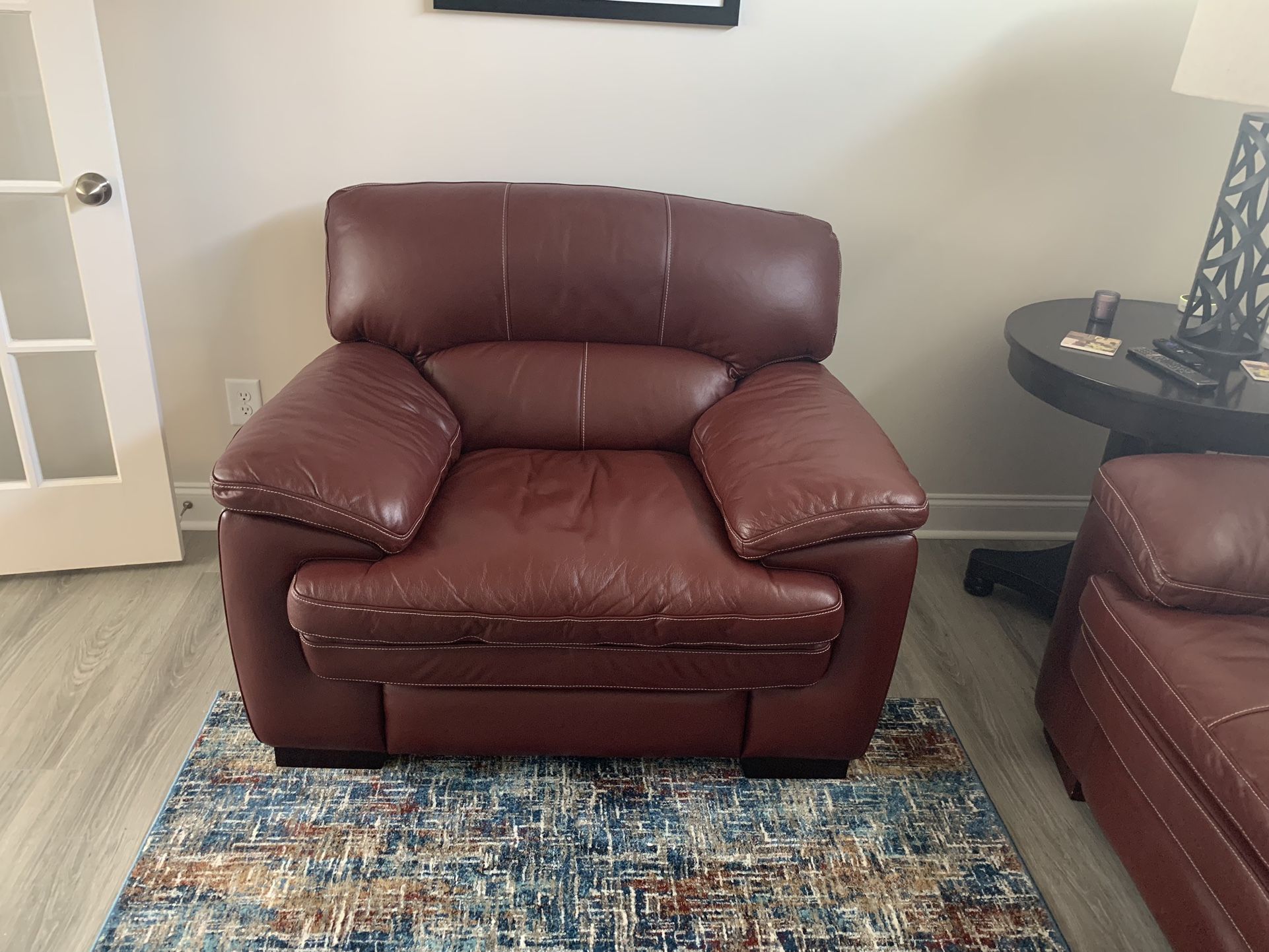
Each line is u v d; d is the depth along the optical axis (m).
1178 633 1.42
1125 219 2.29
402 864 1.49
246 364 2.28
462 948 1.36
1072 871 1.56
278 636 1.52
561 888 1.46
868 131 2.16
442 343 1.92
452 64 2.04
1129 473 1.62
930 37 2.08
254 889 1.43
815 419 1.71
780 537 1.48
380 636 1.46
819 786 1.70
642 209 1.93
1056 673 1.76
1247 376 1.83
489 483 1.70
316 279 2.21
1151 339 2.02
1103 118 2.18
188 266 2.16
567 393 1.90
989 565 2.27
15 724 1.72
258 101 2.03
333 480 1.44
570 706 1.59
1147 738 1.42
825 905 1.46
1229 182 1.84
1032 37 2.10
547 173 2.16
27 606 2.05
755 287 1.93
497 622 1.45
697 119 2.13
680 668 1.53
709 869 1.51
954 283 2.33
